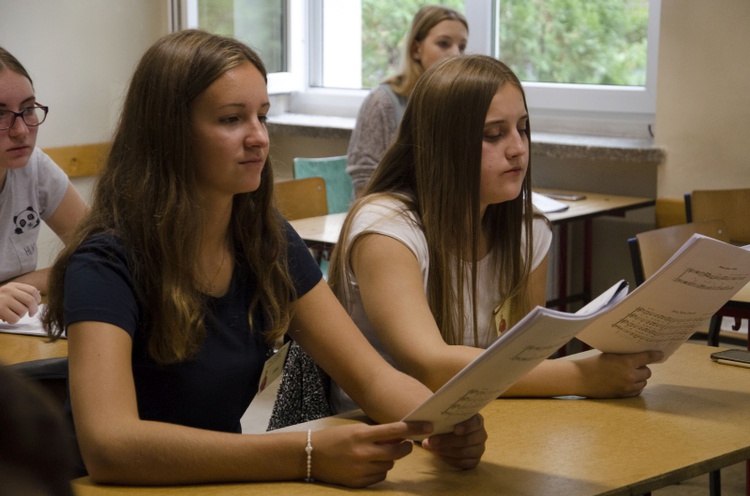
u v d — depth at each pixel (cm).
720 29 378
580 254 423
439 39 386
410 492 111
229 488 111
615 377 145
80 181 466
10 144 216
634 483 113
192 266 129
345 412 154
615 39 425
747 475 241
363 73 508
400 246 157
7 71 213
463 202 161
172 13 488
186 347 128
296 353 160
